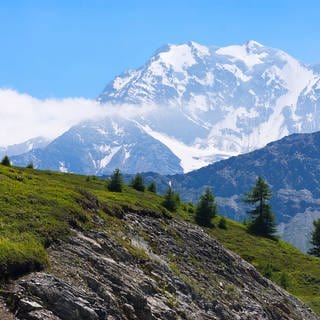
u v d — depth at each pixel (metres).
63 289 40.25
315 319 83.75
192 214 154.38
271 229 174.75
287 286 119.88
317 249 192.75
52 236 48.69
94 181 138.62
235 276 75.62
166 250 68.94
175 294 54.84
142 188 152.12
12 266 39.88
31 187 60.12
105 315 41.25
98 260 48.44
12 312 36.72
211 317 56.38
